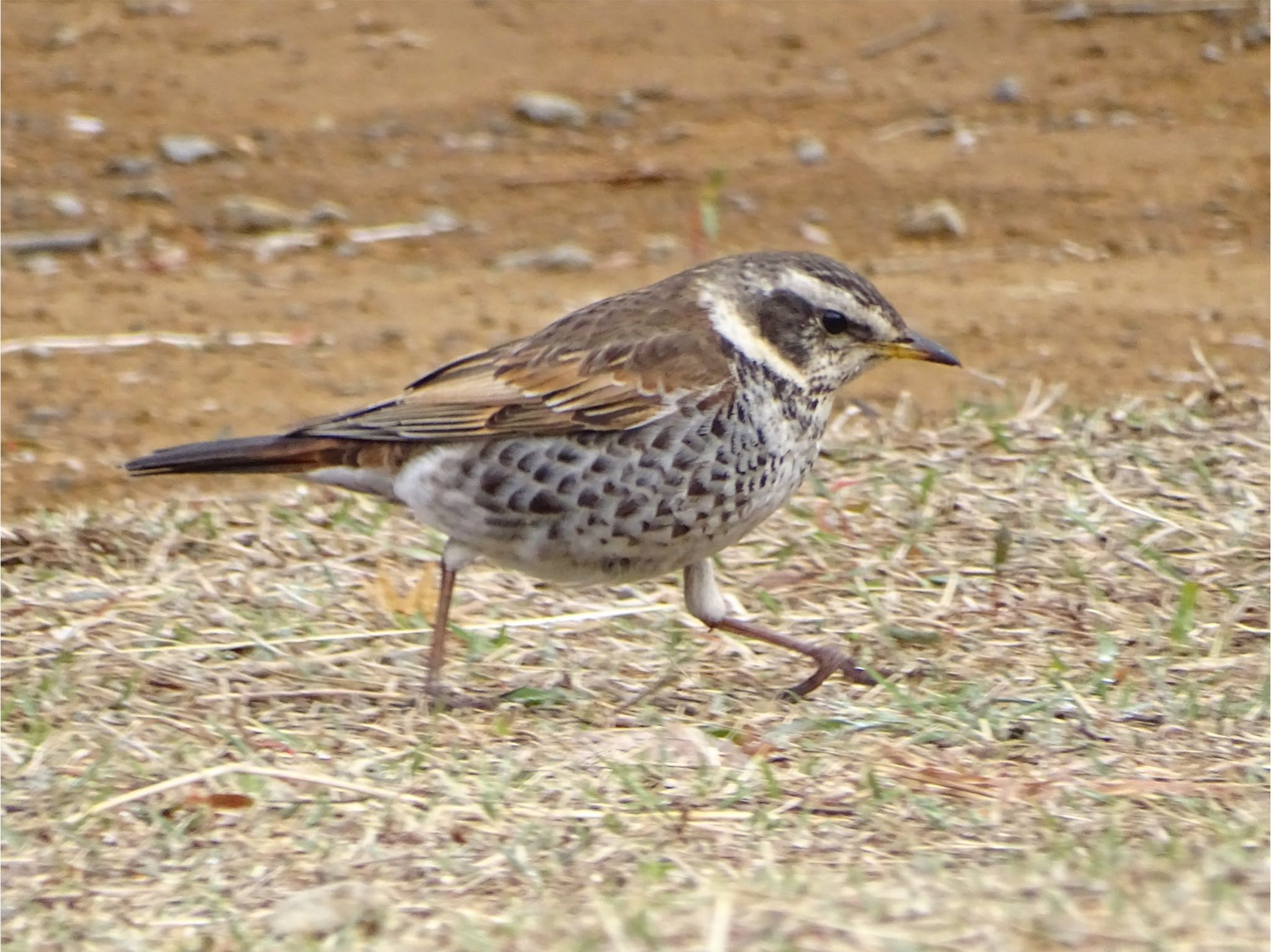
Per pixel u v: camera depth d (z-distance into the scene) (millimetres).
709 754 9234
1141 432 14242
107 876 8125
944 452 14031
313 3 25828
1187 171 21891
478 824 8484
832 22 25531
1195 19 24922
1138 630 11039
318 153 22281
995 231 20766
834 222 20938
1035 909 7043
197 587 12016
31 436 15422
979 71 24219
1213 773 8906
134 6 25500
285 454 10406
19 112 22609
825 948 6777
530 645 11250
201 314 18344
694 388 10000
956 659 10781
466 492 10172
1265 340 17250
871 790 8711
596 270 19719
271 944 7297
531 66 24328
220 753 9508
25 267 19609
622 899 7434
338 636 11266
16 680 10516
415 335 17719
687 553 10305
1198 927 6801
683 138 22797
